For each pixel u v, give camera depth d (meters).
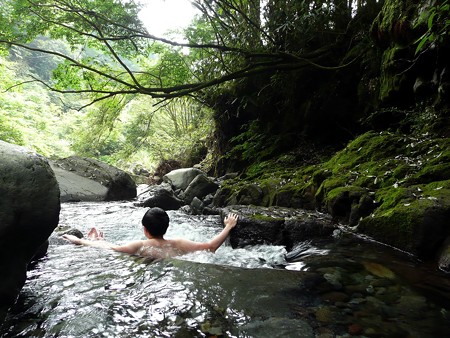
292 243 3.25
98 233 3.83
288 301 1.78
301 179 4.96
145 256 2.65
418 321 1.56
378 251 2.69
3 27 5.84
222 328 1.52
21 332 1.50
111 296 1.84
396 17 4.45
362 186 3.62
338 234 3.23
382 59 5.12
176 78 7.88
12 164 1.71
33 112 15.80
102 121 9.97
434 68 4.11
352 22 6.11
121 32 6.10
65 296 1.84
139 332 1.49
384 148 4.10
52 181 1.85
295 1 6.32
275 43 6.69
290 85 7.19
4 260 1.59
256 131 8.30
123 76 8.35
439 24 3.47
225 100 9.14
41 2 5.79
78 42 6.68
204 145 13.70
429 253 2.49
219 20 7.07
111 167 8.88
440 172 3.06
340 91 6.23
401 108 4.79
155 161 19.05
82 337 1.45
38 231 1.72
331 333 1.46
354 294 1.87
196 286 1.97
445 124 3.83
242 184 6.09
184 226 4.70
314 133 6.95
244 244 3.35
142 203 6.86
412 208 2.66
